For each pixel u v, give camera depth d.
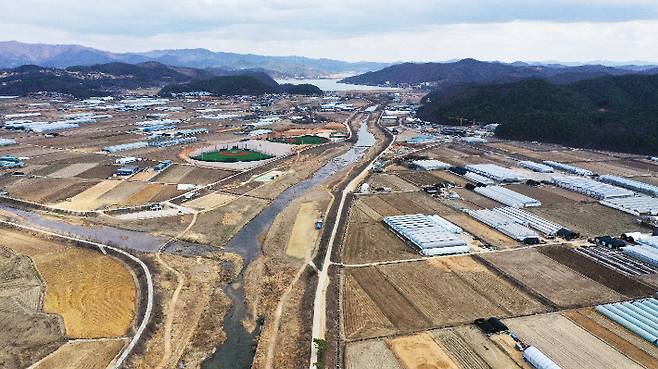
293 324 49.06
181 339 46.97
